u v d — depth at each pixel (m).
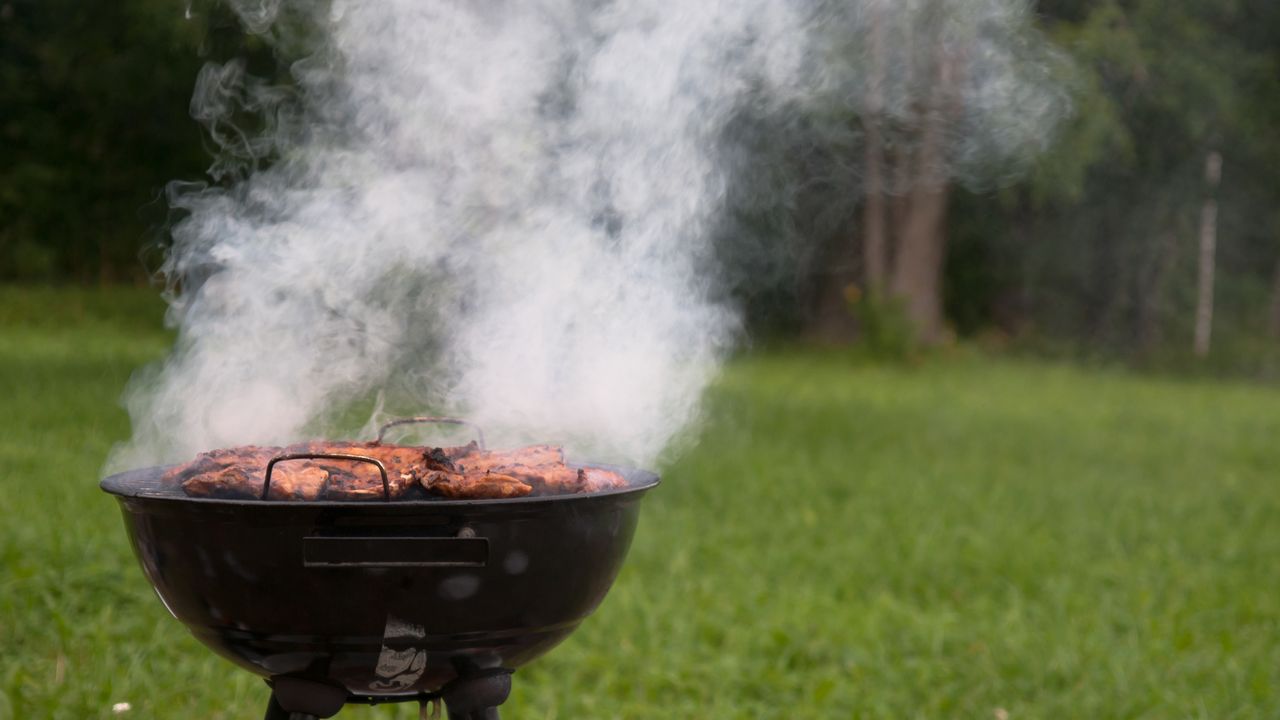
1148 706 3.69
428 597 2.03
